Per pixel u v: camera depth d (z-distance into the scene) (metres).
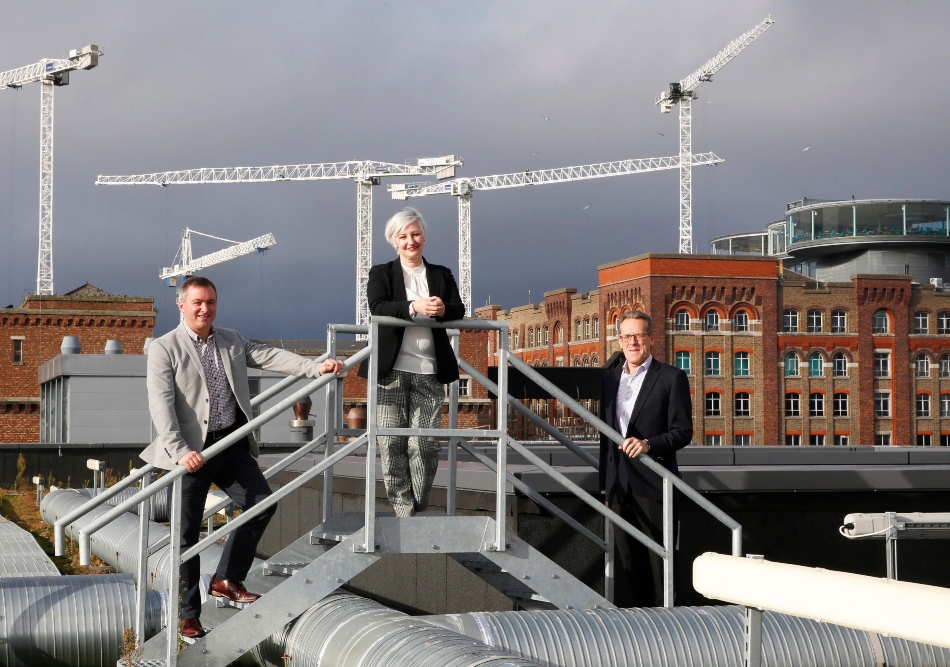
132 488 15.22
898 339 71.88
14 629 6.25
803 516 7.57
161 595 6.67
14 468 30.16
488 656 4.34
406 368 5.84
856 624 2.60
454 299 5.82
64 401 39.16
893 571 5.63
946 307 72.75
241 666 7.00
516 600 6.55
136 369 38.41
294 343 64.69
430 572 8.05
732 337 69.50
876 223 89.62
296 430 21.38
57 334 61.53
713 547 7.38
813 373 70.75
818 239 91.00
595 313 76.44
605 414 6.39
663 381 6.18
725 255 69.44
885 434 71.75
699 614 5.27
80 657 6.34
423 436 5.51
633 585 6.30
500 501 5.64
